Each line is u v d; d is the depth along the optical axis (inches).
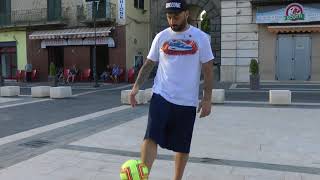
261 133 366.3
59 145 328.2
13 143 340.8
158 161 268.2
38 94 748.0
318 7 971.9
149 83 1029.2
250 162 268.4
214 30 1172.5
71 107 592.4
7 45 1378.0
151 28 1288.1
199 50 169.9
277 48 1019.9
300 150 301.3
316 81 997.8
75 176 240.1
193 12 1284.4
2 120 477.1
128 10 1191.6
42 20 1293.1
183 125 172.2
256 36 1027.3
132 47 1214.9
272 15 1002.7
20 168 258.5
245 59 1039.0
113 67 1162.6
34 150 312.8
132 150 305.7
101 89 951.0
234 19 1039.0
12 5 1354.6
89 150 306.8
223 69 1056.2
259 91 790.5
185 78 169.8
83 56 1239.5
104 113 516.1
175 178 183.2
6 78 1385.3
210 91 174.1
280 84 944.3
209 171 247.1
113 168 256.4
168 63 170.4
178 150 174.6
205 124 414.9
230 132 371.6
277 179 231.3
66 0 1259.8
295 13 985.5
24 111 557.9
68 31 1234.6
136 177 134.9
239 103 596.1
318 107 542.0
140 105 586.6
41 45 1300.4
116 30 1186.0
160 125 169.2
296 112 497.0
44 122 455.2
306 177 235.0
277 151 298.5
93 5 1200.2
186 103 170.2
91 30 1202.0
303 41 1004.6
